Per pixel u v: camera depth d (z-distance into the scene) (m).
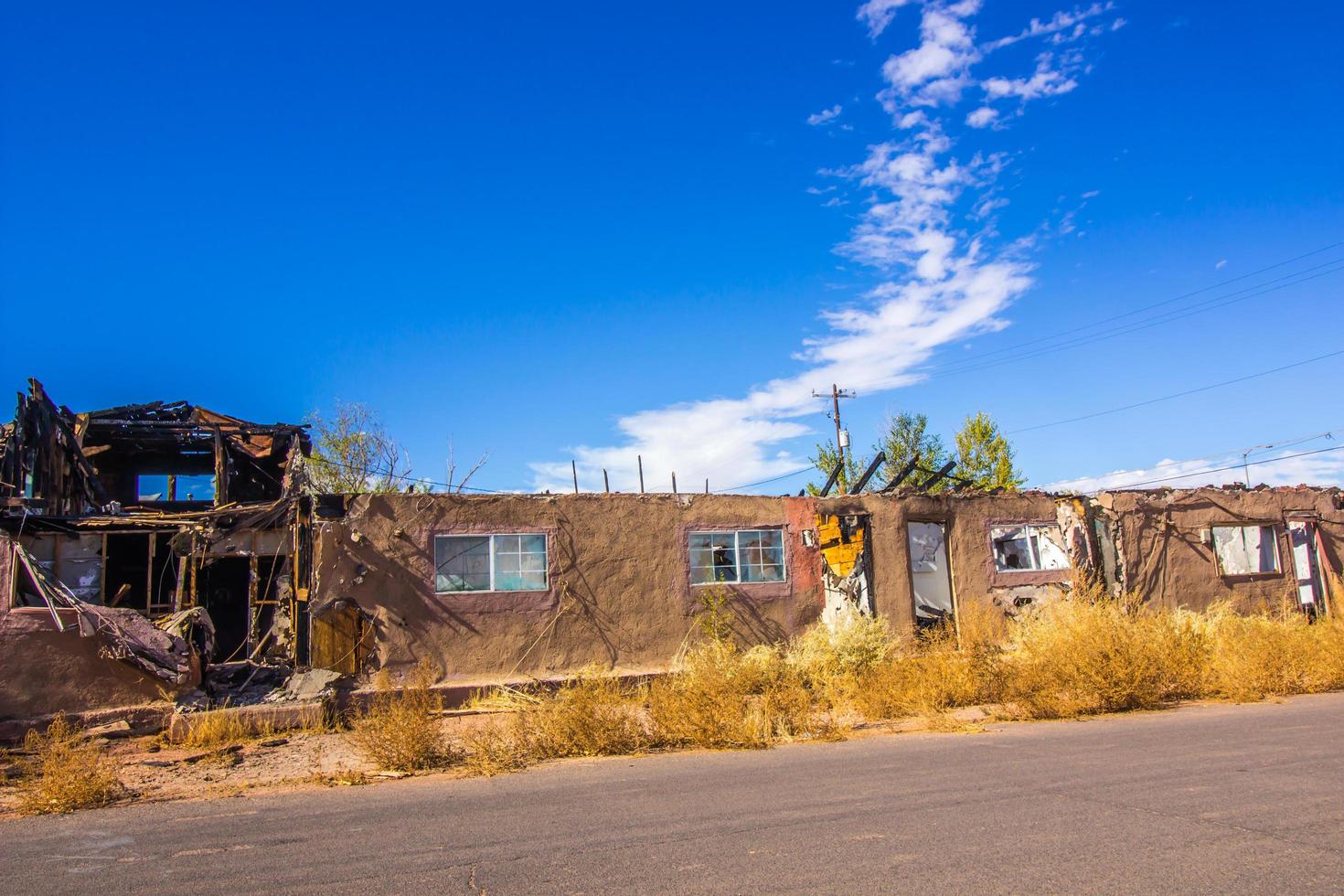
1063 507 22.05
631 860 5.88
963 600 20.53
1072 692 13.33
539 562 17.09
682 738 11.41
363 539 15.93
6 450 18.03
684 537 18.30
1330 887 5.08
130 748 12.50
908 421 36.38
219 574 21.31
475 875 5.66
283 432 25.30
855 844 6.11
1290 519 24.70
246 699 14.30
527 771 9.85
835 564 19.44
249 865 6.11
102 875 6.00
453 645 16.17
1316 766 8.34
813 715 13.09
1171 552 22.91
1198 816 6.64
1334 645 15.35
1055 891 5.08
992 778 8.23
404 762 10.28
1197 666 14.88
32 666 13.27
